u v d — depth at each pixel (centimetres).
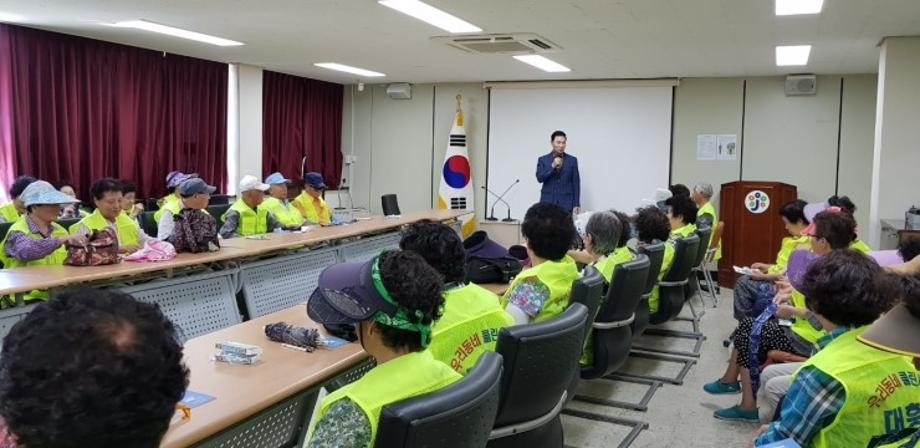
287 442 244
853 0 431
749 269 473
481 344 203
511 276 378
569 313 199
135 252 409
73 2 487
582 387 425
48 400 72
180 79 753
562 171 834
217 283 434
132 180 709
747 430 357
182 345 86
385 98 993
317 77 920
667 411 384
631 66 752
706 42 590
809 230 421
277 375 204
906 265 281
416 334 139
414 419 115
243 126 822
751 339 360
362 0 459
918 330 172
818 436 175
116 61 685
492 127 932
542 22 518
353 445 126
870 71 761
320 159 974
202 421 166
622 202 874
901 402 171
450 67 788
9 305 345
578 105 887
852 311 181
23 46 605
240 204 605
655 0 442
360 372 240
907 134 552
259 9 494
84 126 664
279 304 490
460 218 849
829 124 797
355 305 138
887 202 560
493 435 184
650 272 379
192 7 493
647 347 516
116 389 74
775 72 780
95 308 79
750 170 828
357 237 636
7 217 511
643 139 862
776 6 452
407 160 989
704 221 648
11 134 601
